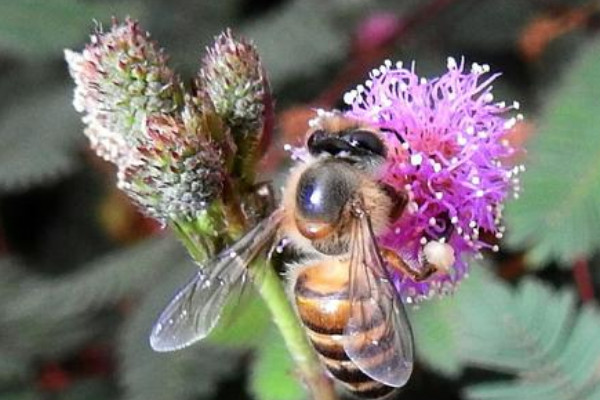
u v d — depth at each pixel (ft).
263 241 0.45
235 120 0.45
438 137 0.45
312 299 0.44
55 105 0.56
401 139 0.45
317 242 0.45
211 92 0.45
